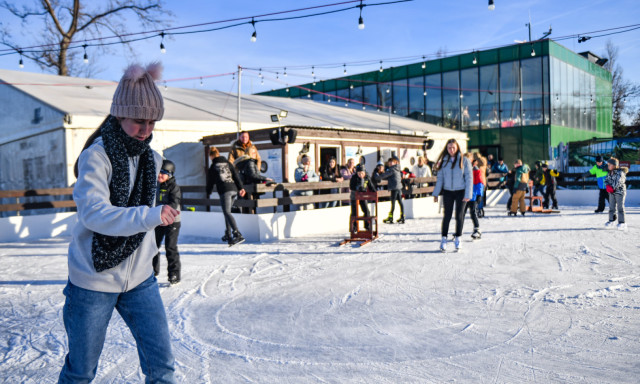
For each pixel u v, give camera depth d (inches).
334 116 746.8
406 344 138.1
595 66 1093.8
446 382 111.7
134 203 74.4
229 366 125.3
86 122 448.5
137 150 73.8
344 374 118.2
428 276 225.9
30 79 593.3
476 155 496.1
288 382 114.4
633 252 272.5
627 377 111.3
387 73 1095.6
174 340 146.6
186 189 409.1
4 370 127.0
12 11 888.3
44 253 327.3
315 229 408.5
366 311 172.6
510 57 934.4
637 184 676.1
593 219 444.8
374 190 373.1
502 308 170.9
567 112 958.4
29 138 489.7
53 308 189.3
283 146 459.2
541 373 115.0
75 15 965.8
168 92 726.5
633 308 165.3
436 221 468.4
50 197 463.8
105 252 70.6
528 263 249.4
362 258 277.6
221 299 195.3
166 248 221.9
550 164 864.3
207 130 528.1
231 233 372.5
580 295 183.6
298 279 227.8
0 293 215.0
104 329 74.8
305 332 151.6
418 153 675.4
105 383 116.4
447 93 1014.4
